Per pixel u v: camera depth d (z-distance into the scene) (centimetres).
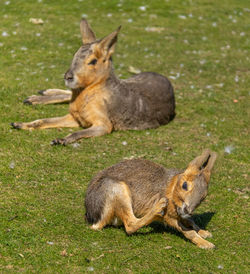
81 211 998
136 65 2184
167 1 3284
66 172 1174
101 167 1228
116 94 1513
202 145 1455
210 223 1012
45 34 2398
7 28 2411
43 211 977
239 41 2758
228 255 886
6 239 859
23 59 2041
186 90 1945
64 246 859
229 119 1702
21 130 1410
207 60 2364
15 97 1644
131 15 2950
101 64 1480
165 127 1612
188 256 865
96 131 1448
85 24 1608
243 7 3456
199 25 2948
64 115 1588
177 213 891
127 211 896
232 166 1320
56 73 1944
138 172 936
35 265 798
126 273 801
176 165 1285
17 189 1059
